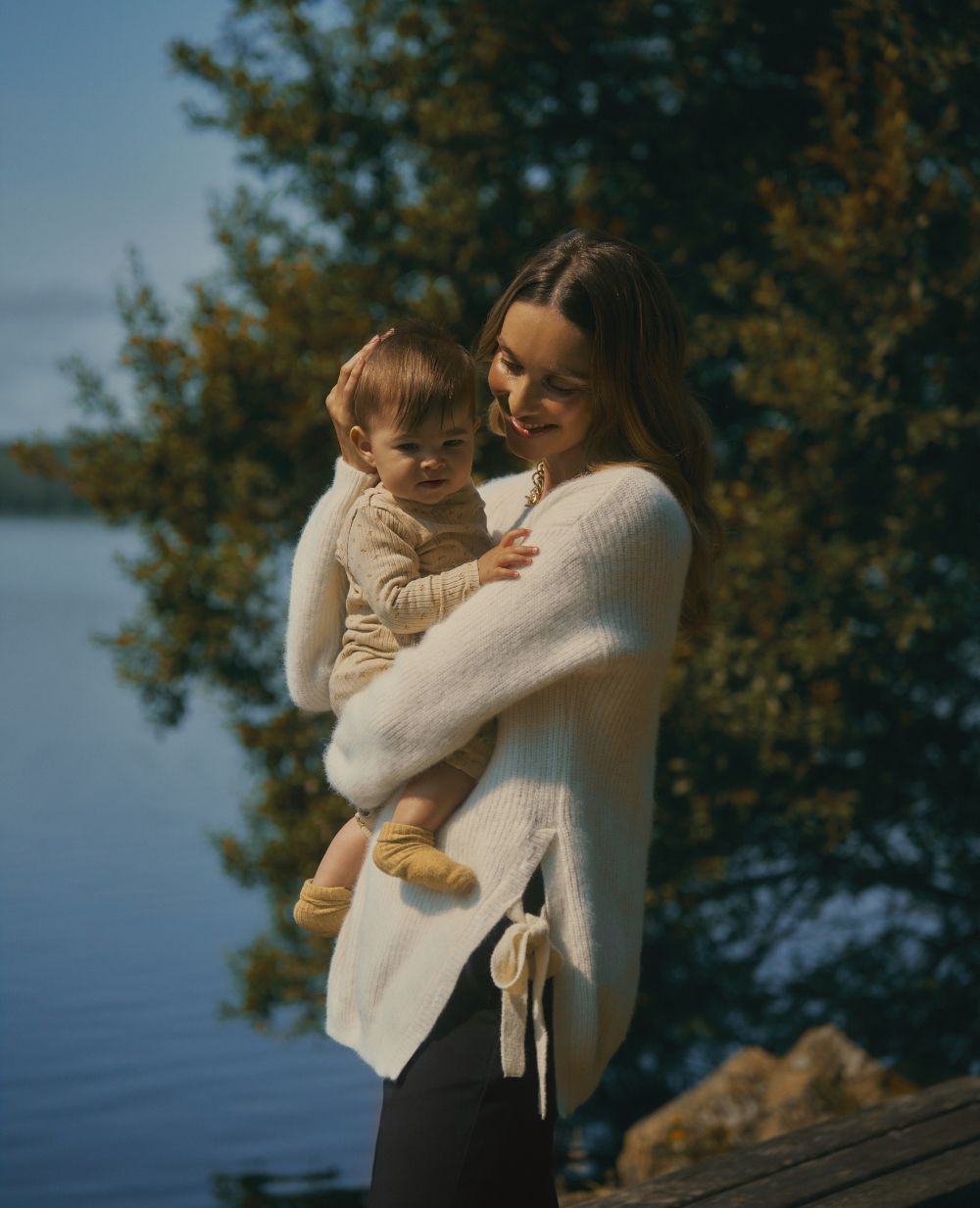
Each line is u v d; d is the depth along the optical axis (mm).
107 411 10000
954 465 8328
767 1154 3256
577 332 2055
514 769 2023
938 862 9844
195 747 47781
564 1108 2096
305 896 2326
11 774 40719
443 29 10289
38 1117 14570
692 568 2236
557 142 10133
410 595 2098
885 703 8953
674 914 9758
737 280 9281
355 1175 13125
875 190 7984
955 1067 9305
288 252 10328
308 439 9633
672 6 9672
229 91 10227
